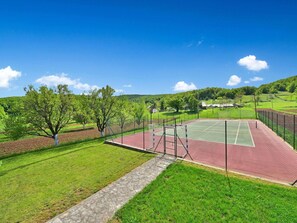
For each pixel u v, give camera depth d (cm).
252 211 629
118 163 1261
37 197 834
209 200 710
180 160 1227
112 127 3116
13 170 1250
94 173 1095
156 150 1552
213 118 5125
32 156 1670
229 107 8425
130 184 912
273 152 1424
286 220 577
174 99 7831
